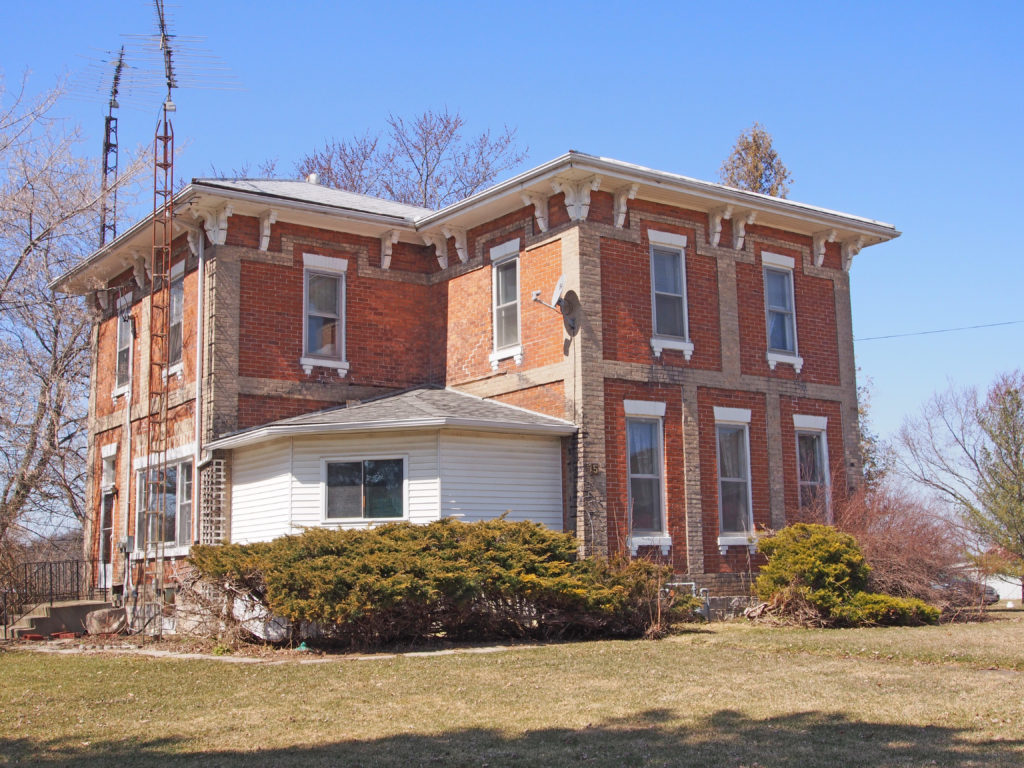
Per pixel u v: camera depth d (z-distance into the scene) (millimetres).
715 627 18219
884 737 8961
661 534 19922
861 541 19859
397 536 16422
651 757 8508
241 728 10109
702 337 21250
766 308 22578
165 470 20375
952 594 20156
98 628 20234
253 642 17000
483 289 21906
